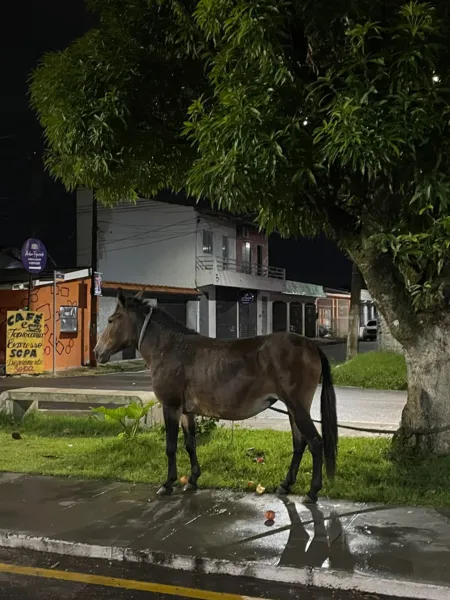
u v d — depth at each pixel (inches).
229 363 264.7
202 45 310.3
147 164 351.6
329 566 191.5
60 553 216.8
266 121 245.3
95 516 244.1
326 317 2251.5
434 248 237.9
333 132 231.0
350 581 185.0
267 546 209.0
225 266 1481.3
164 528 228.7
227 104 247.4
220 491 277.7
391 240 252.2
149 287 1261.1
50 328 1058.1
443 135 247.8
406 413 323.9
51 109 306.3
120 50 312.0
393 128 227.6
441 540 212.4
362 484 277.9
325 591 185.5
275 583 191.6
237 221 1542.8
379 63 234.5
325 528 225.8
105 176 338.3
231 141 248.7
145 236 1334.9
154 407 416.5
